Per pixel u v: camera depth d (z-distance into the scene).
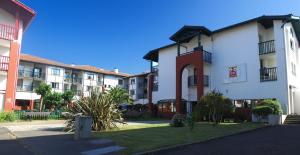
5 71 22.77
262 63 25.33
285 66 22.50
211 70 28.20
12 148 8.94
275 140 11.57
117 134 12.86
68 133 13.30
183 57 29.62
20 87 47.25
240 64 25.80
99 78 60.06
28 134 12.72
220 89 27.05
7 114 21.17
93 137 11.62
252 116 22.89
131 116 30.14
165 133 13.45
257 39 24.75
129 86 60.66
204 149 9.65
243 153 8.80
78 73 56.91
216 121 19.16
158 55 35.66
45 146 9.38
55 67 52.28
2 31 22.78
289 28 25.09
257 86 24.17
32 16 24.64
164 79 34.12
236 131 14.53
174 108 31.70
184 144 10.12
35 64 49.72
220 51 27.81
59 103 38.88
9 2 23.33
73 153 8.27
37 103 47.72
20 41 23.91
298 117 20.50
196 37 30.61
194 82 29.94
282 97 22.33
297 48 28.72
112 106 15.54
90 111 14.73
